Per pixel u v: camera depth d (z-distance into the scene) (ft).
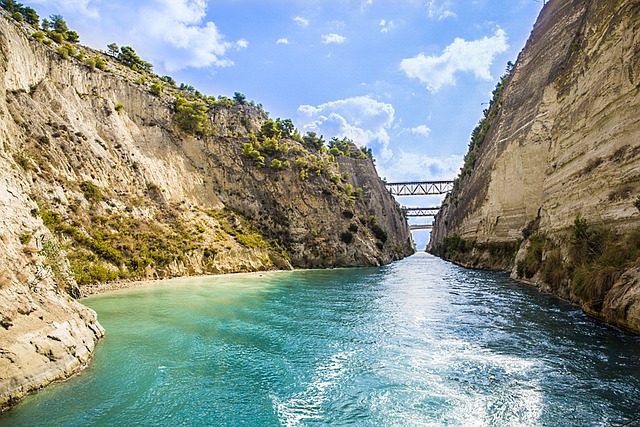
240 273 142.20
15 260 39.17
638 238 50.98
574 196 76.64
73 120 121.39
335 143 342.44
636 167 56.95
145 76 194.90
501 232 139.95
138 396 32.45
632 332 44.93
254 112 255.50
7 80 99.76
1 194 46.88
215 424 28.25
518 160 130.41
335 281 124.26
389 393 33.78
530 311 63.05
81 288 83.20
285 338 51.34
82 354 38.91
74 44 167.22
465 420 28.68
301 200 208.44
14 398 29.25
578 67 85.97
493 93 239.50
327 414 30.01
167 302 74.64
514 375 36.50
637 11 62.13
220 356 43.42
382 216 315.58
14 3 139.03
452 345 47.24
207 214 163.53
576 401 30.58
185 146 183.42
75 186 104.83
